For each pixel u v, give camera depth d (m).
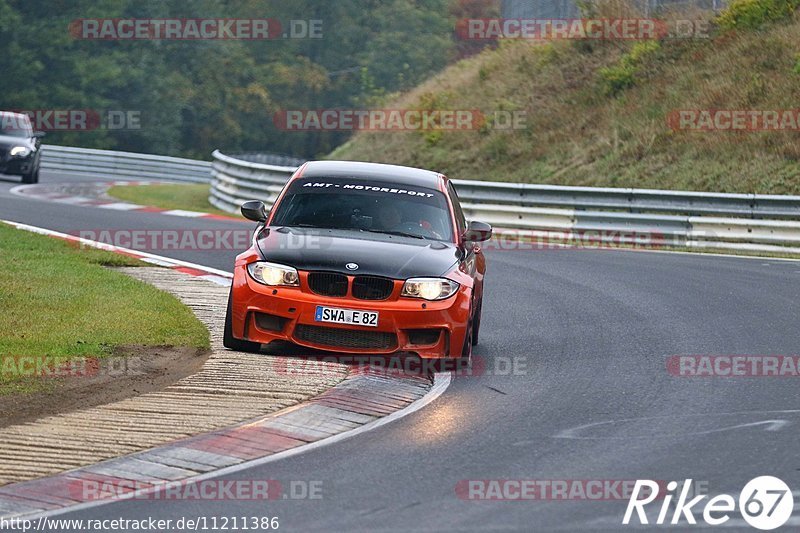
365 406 25.48
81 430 22.66
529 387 28.17
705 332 36.69
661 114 88.06
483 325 37.59
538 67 103.81
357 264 29.52
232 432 22.84
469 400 26.56
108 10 194.50
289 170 77.62
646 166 82.94
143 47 199.62
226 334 30.47
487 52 118.06
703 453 22.11
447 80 114.25
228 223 67.94
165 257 50.19
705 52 94.50
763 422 24.88
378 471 20.39
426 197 33.84
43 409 24.34
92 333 31.75
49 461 20.59
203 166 125.69
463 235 33.06
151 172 126.88
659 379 29.45
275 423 23.64
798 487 19.86
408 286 29.34
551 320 38.66
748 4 95.62
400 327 29.08
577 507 18.45
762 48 91.06
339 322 29.00
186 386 26.55
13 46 181.50
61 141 184.50
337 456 21.39
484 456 21.59
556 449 22.23
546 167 88.25
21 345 29.62
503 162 91.88
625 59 97.06
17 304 35.03
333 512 17.94
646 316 39.66
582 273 51.09
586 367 30.88
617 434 23.58
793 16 94.56
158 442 21.98
